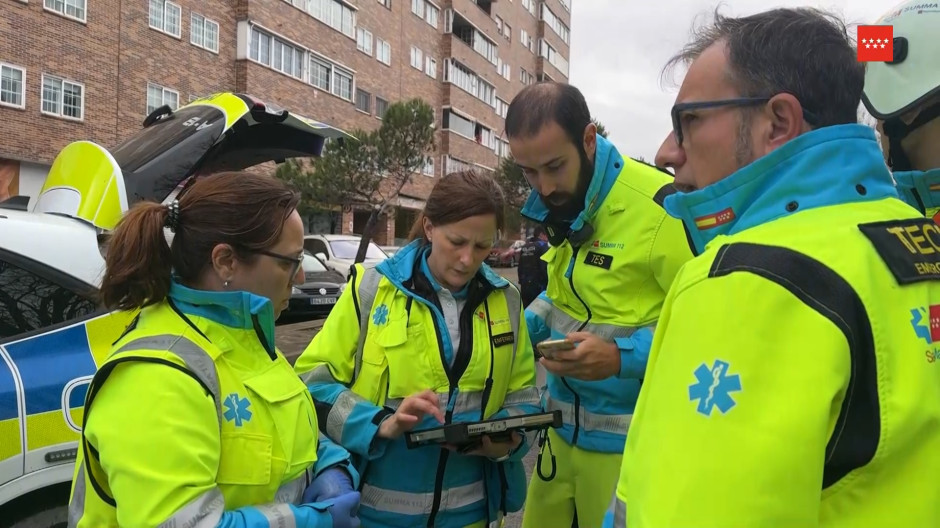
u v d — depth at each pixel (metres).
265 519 1.12
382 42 26.31
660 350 0.81
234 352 1.25
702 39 0.99
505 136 1.81
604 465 1.82
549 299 2.09
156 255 1.22
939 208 1.28
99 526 1.13
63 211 2.44
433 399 1.55
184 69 17.50
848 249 0.75
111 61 15.60
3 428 1.90
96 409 1.09
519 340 1.86
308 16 21.66
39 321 2.10
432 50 30.22
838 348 0.68
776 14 0.91
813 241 0.75
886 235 0.78
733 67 0.88
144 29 16.38
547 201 1.85
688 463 0.69
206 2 18.08
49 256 2.15
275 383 1.29
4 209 2.37
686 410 0.72
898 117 1.27
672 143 1.09
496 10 36.34
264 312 1.27
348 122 24.14
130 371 1.10
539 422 1.57
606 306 1.79
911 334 0.73
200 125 3.07
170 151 2.88
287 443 1.26
